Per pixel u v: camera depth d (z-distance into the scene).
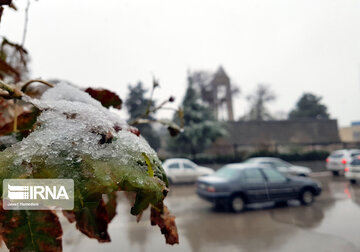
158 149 22.44
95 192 0.45
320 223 6.82
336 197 10.19
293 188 8.91
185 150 22.77
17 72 1.01
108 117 0.65
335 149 27.22
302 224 6.75
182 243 5.55
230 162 21.67
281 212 8.06
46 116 0.56
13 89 0.60
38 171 0.46
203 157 21.27
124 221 7.04
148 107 1.20
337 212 7.90
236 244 5.44
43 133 0.52
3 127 0.78
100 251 5.11
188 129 20.69
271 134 28.34
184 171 13.87
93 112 0.58
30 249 0.50
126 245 5.46
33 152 0.48
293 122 29.16
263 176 8.75
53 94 0.75
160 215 0.84
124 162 0.50
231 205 8.12
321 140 29.20
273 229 6.39
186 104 21.80
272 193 8.56
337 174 16.98
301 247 5.21
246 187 8.30
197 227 6.62
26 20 0.99
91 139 0.52
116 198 1.17
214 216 7.67
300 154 22.97
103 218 1.00
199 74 34.38
